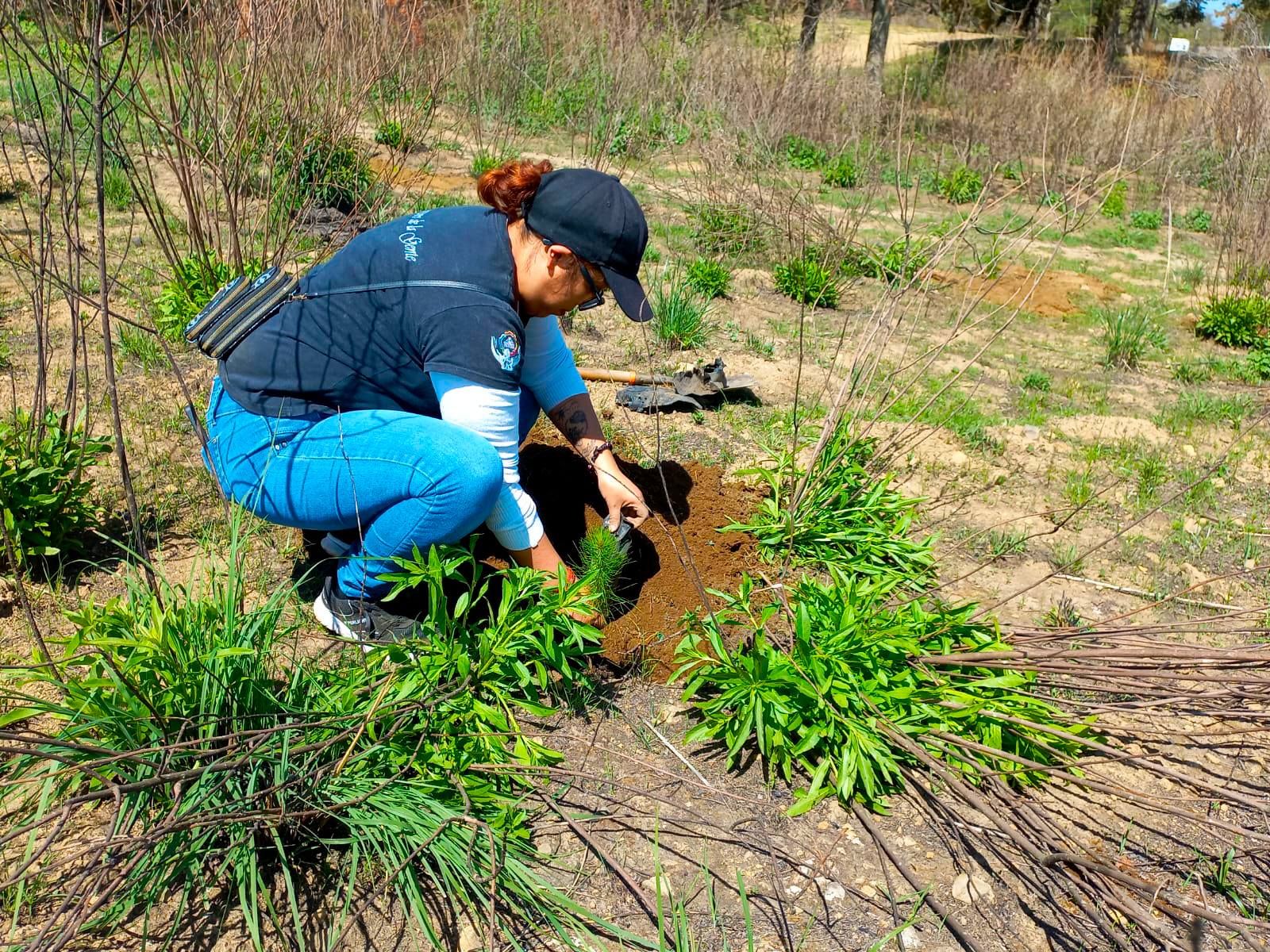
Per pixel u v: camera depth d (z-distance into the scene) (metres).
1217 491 4.50
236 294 2.62
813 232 7.34
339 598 2.77
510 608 2.57
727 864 2.32
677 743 2.67
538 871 2.23
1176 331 7.19
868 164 9.96
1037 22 14.77
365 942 2.05
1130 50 17.53
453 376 2.50
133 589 2.42
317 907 2.10
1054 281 8.11
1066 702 2.63
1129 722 2.94
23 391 4.06
